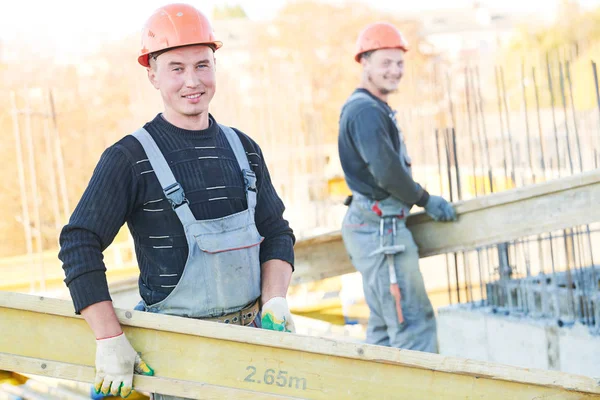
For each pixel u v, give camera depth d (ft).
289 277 8.62
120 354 7.22
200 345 7.48
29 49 81.15
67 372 7.45
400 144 15.07
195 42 7.88
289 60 100.42
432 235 15.14
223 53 102.53
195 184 7.95
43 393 8.61
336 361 7.41
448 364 7.29
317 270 15.79
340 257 15.93
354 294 23.82
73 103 62.03
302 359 7.44
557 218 13.87
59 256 7.45
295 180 36.55
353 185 15.06
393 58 15.05
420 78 63.05
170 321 7.39
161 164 7.84
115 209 7.61
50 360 7.49
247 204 8.28
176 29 7.86
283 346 7.36
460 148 35.53
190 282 7.88
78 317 7.47
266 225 8.79
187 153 8.01
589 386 7.23
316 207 31.86
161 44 7.88
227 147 8.39
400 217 14.82
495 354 15.97
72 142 55.57
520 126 35.53
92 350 7.48
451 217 14.65
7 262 39.81
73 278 7.25
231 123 41.55
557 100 57.21
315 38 104.58
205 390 7.40
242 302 8.13
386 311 15.01
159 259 7.93
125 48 83.05
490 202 14.35
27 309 7.45
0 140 49.34
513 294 16.42
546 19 112.98
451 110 20.36
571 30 104.88
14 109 29.35
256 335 7.36
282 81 54.13
